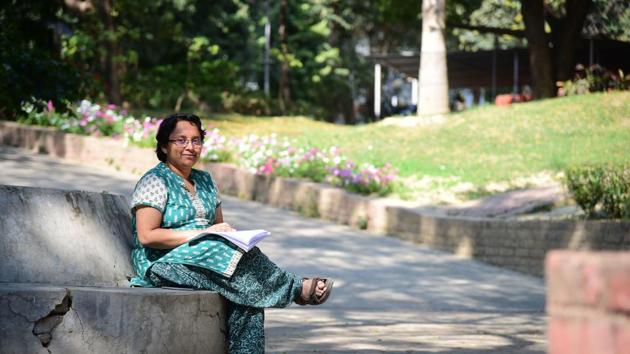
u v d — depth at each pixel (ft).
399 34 199.93
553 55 103.55
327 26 179.01
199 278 14.84
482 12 150.51
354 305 30.14
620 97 73.77
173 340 13.33
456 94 213.66
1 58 38.45
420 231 46.85
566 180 45.55
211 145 61.82
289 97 157.48
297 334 21.95
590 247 39.65
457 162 60.95
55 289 12.12
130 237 16.25
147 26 128.57
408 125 76.59
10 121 69.05
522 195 49.80
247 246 14.69
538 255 41.37
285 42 162.71
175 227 15.72
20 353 11.85
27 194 14.28
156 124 65.57
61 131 64.85
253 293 14.90
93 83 42.24
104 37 95.71
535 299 34.06
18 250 13.75
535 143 64.80
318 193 52.80
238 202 55.77
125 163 59.16
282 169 57.62
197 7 158.71
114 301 12.46
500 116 73.31
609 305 3.49
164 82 123.75
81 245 14.73
